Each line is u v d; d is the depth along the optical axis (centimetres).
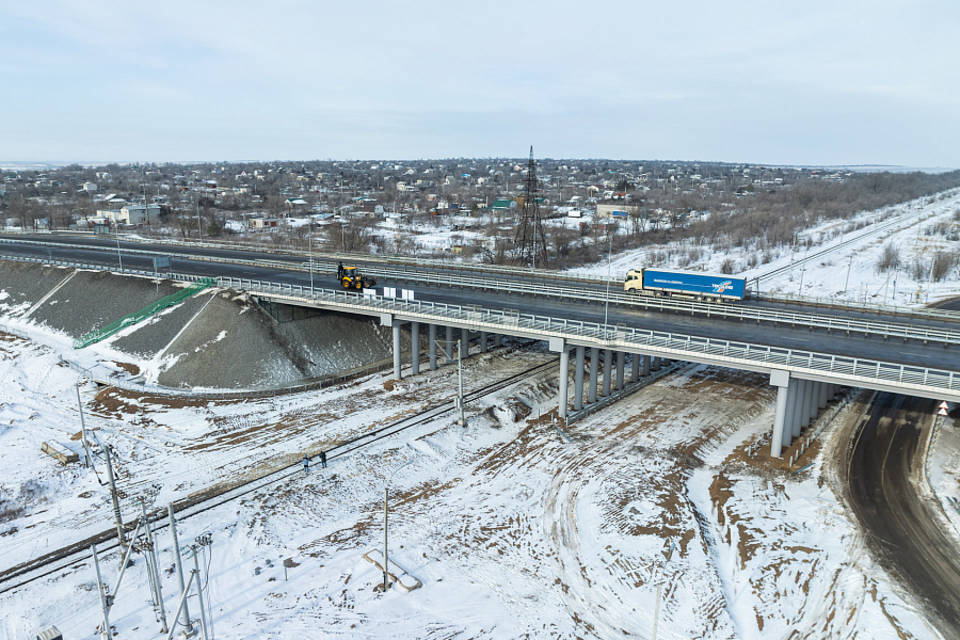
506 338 7538
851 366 4078
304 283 7325
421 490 4225
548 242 13525
